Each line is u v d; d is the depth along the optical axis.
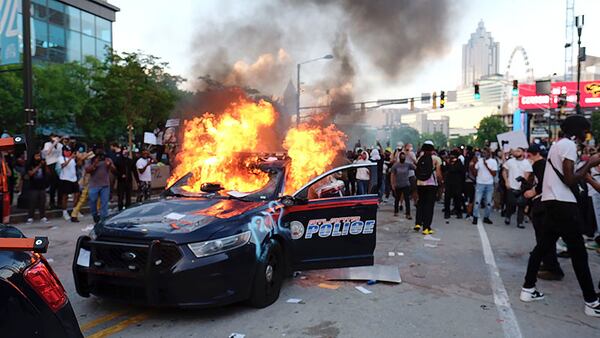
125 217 4.75
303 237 5.26
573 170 4.67
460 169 11.33
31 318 2.12
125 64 24.80
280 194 5.43
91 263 4.36
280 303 4.92
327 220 5.42
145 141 16.50
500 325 4.39
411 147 13.17
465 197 11.95
